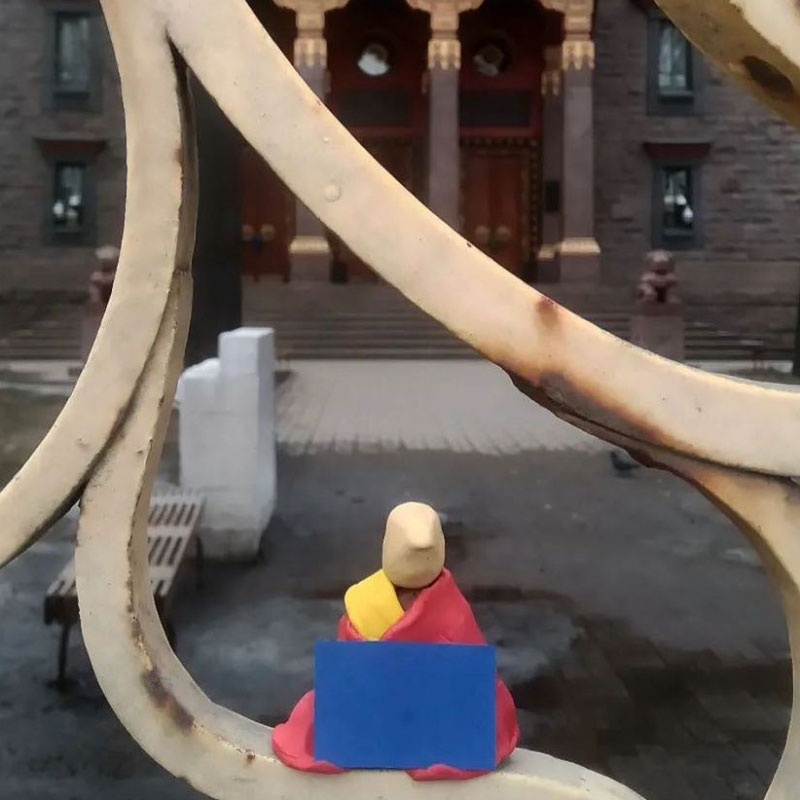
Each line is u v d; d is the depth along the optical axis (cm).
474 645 199
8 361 2391
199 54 195
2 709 459
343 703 199
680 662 529
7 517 200
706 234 3175
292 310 2673
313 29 2955
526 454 1159
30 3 3092
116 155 3133
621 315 2706
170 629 525
